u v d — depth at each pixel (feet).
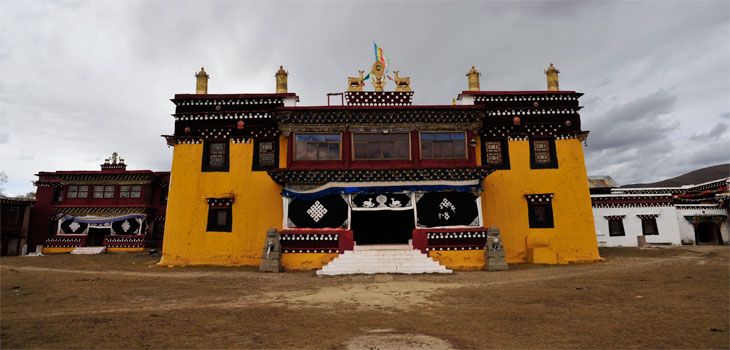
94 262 74.13
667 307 29.09
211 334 23.35
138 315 28.55
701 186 123.75
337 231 58.95
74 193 109.81
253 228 66.80
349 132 63.93
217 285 44.68
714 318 25.53
